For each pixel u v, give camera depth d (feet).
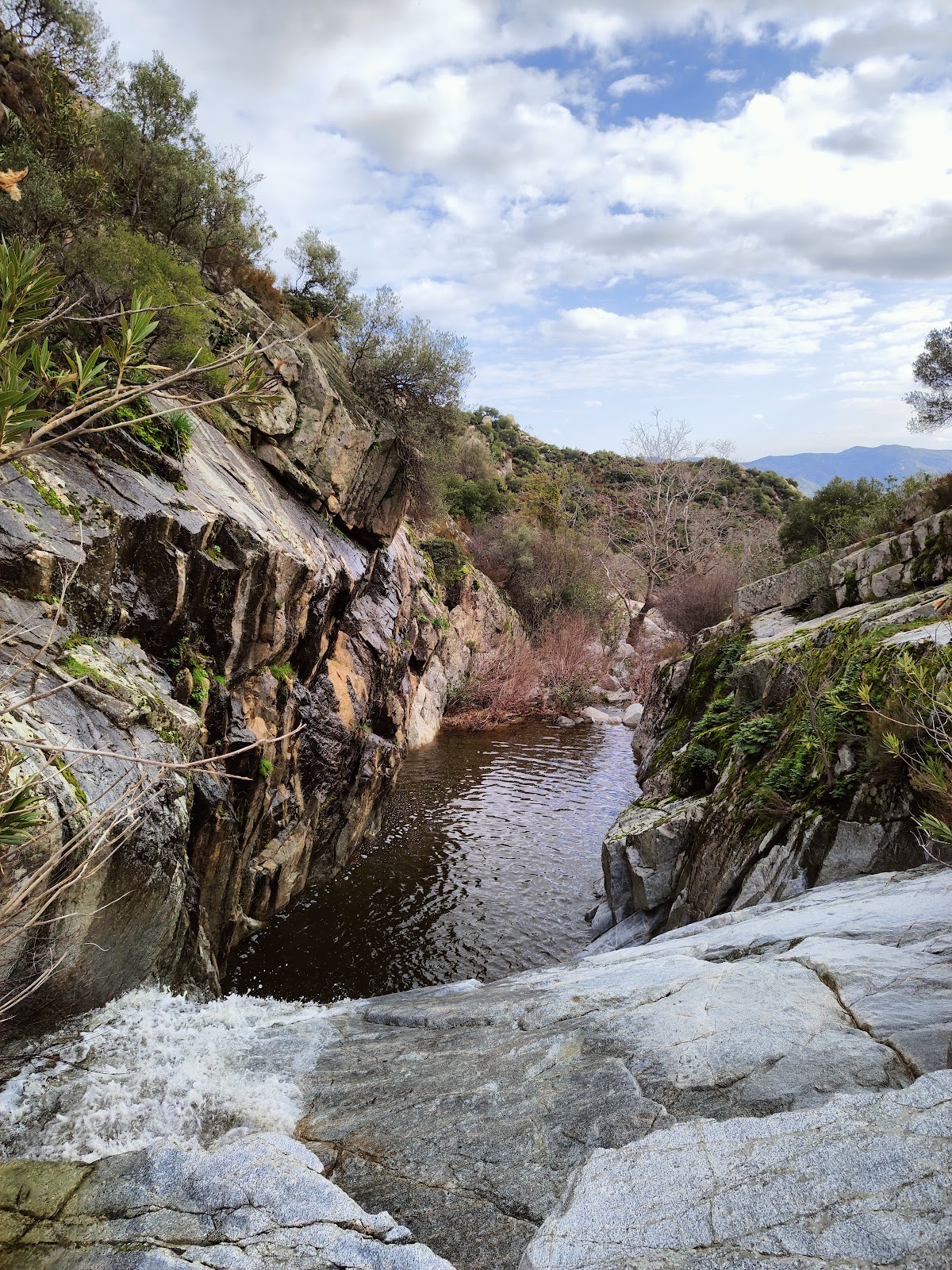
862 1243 7.07
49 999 16.22
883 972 14.07
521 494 171.94
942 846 20.77
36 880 8.05
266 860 34.53
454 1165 11.39
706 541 148.05
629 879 35.78
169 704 23.63
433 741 76.89
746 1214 7.83
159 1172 10.95
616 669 117.50
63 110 38.06
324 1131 13.05
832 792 25.27
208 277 47.78
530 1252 8.11
